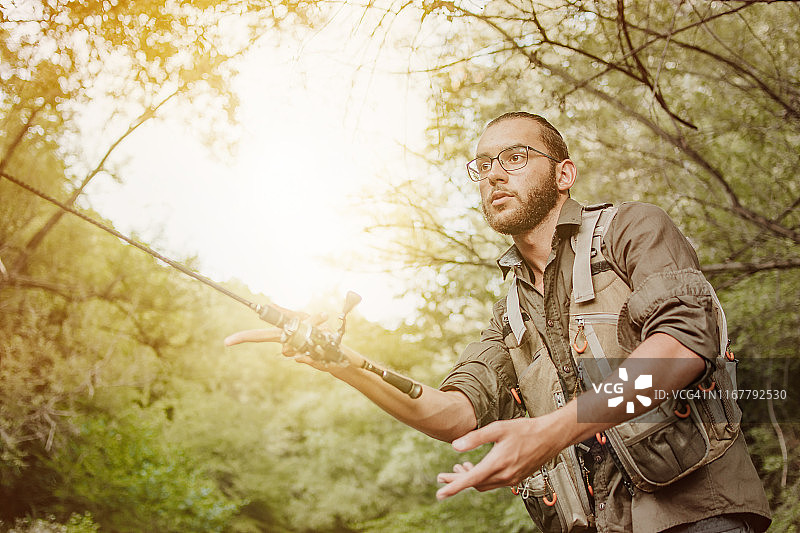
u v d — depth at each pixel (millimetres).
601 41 3572
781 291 4227
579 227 1388
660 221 1295
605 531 1344
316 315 1199
